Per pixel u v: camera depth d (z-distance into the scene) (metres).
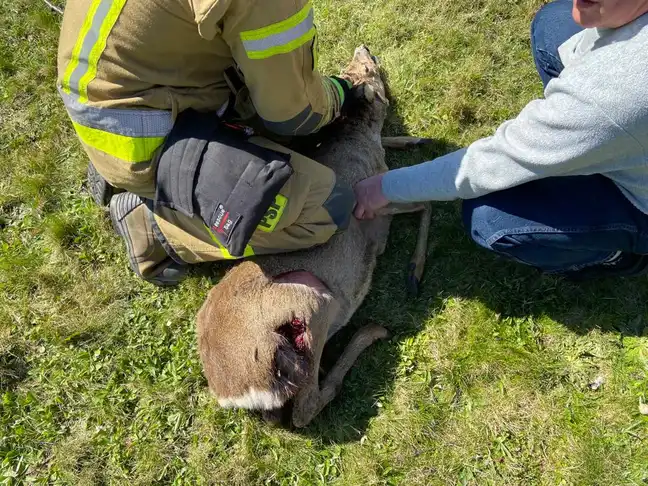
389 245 1.58
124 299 1.63
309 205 1.28
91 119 1.08
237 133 1.16
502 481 1.29
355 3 1.84
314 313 1.31
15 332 1.60
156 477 1.42
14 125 1.85
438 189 1.21
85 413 1.50
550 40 1.31
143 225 1.49
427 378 1.41
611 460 1.26
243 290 1.34
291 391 1.29
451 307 1.47
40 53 1.93
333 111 1.42
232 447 1.43
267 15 0.95
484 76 1.69
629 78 0.77
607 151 0.88
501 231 1.19
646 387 1.31
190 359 1.53
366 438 1.38
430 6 1.78
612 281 1.41
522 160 0.98
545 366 1.36
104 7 0.98
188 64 1.08
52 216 1.71
